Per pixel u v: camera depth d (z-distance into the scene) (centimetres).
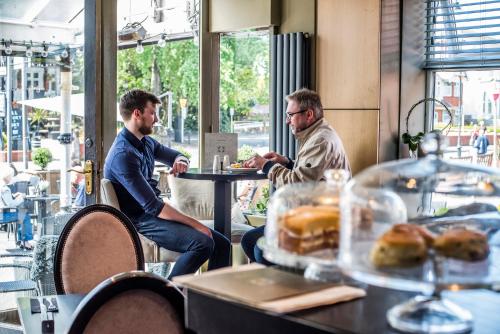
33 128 449
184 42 538
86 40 449
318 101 425
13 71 441
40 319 218
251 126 557
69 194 455
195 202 504
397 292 157
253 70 555
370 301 149
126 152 414
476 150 504
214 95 557
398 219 149
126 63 495
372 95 492
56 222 449
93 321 165
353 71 500
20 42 443
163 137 531
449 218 175
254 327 144
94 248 266
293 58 519
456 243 136
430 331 129
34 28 445
